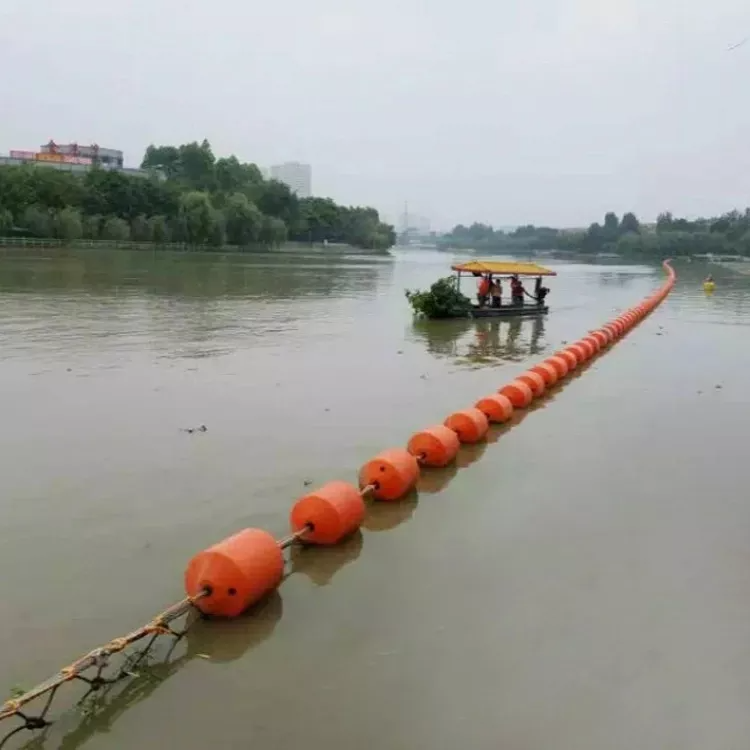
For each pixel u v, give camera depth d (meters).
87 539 6.54
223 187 97.94
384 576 6.14
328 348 17.25
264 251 86.38
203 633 5.26
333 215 105.69
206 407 11.09
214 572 5.36
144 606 5.50
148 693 4.58
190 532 6.74
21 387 11.89
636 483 8.48
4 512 7.04
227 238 80.88
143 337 17.58
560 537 6.95
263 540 5.68
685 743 4.30
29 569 5.98
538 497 7.99
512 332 21.88
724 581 6.14
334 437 9.80
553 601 5.77
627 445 10.02
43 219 64.19
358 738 4.23
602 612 5.62
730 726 4.44
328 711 4.45
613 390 13.75
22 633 5.11
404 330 21.28
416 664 4.93
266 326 20.75
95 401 11.18
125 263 51.53
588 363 16.84
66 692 4.56
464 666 4.92
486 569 6.28
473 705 4.54
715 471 8.95
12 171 66.88
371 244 113.06
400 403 11.87
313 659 4.96
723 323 26.06
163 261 56.56
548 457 9.44
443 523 7.27
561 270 75.06
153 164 105.31
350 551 6.61
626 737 4.33
